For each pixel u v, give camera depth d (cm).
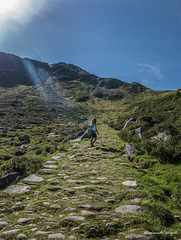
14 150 1712
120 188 465
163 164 668
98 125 3000
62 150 1105
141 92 16188
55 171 657
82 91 16838
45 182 534
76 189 453
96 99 14338
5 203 398
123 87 18950
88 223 288
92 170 660
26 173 629
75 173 625
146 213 325
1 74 16338
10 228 291
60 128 3834
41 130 3453
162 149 683
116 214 321
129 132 1379
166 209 354
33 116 5572
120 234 265
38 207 357
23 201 409
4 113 5250
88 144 1211
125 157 864
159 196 419
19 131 3291
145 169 665
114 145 1160
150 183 502
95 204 363
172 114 1506
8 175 561
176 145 712
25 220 310
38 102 9044
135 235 260
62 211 337
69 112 7544
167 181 512
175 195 429
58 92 14975
